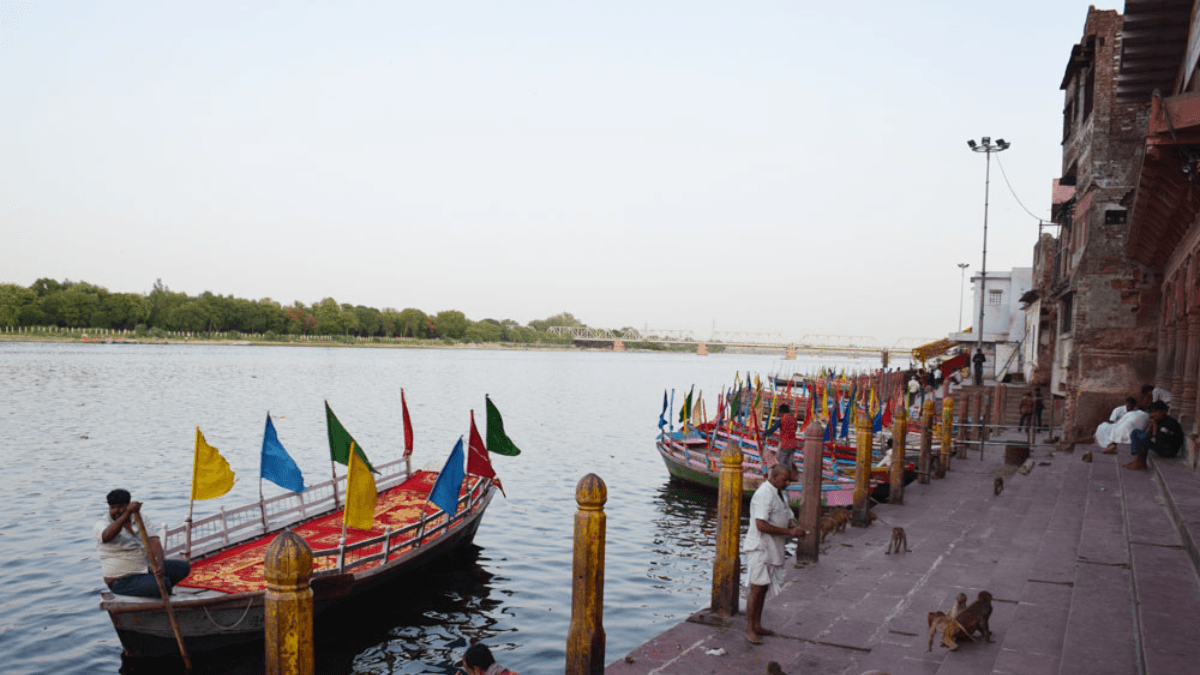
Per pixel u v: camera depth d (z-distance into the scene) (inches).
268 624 221.3
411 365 5403.5
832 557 471.8
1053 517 523.8
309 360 5442.9
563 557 730.2
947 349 2556.6
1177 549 362.0
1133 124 992.2
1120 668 253.9
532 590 632.4
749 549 332.5
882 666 303.1
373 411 2153.1
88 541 739.4
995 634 330.6
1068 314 1235.9
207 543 546.3
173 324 6481.3
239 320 6850.4
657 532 837.2
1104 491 571.5
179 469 1133.7
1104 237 991.6
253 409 2047.2
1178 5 503.8
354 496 507.5
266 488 1027.9
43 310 5984.3
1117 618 300.5
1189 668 229.3
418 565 587.5
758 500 332.8
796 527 335.0
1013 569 434.0
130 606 429.7
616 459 1402.6
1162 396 757.9
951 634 310.7
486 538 791.7
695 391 3804.1
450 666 489.4
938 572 436.8
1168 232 652.1
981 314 1775.3
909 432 1157.1
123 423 1653.5
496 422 666.8
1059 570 397.1
